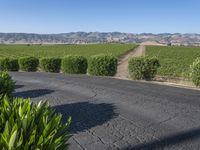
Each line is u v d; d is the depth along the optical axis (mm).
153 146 8242
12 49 132625
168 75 26672
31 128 4133
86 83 20656
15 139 3762
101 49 127062
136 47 147250
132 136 9086
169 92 16625
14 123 4109
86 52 106688
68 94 16469
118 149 8055
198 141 8641
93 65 28250
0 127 4180
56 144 4055
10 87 11391
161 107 12812
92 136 9102
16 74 29078
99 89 17844
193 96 15367
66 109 12797
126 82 21281
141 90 17359
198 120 10805
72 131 9609
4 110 4500
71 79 23422
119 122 10609
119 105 13312
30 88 19109
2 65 37906
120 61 61375
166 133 9352
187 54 98500
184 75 23844
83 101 14375
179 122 10547
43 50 124438
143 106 13031
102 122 10633
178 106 12992
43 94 16781
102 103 13828
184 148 8094
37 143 3885
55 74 29109
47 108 4895
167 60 67875
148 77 24578
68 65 31359
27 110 4570
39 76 26547
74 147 8164
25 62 36781
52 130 4277
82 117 11367
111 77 26078
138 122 10586
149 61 24281
